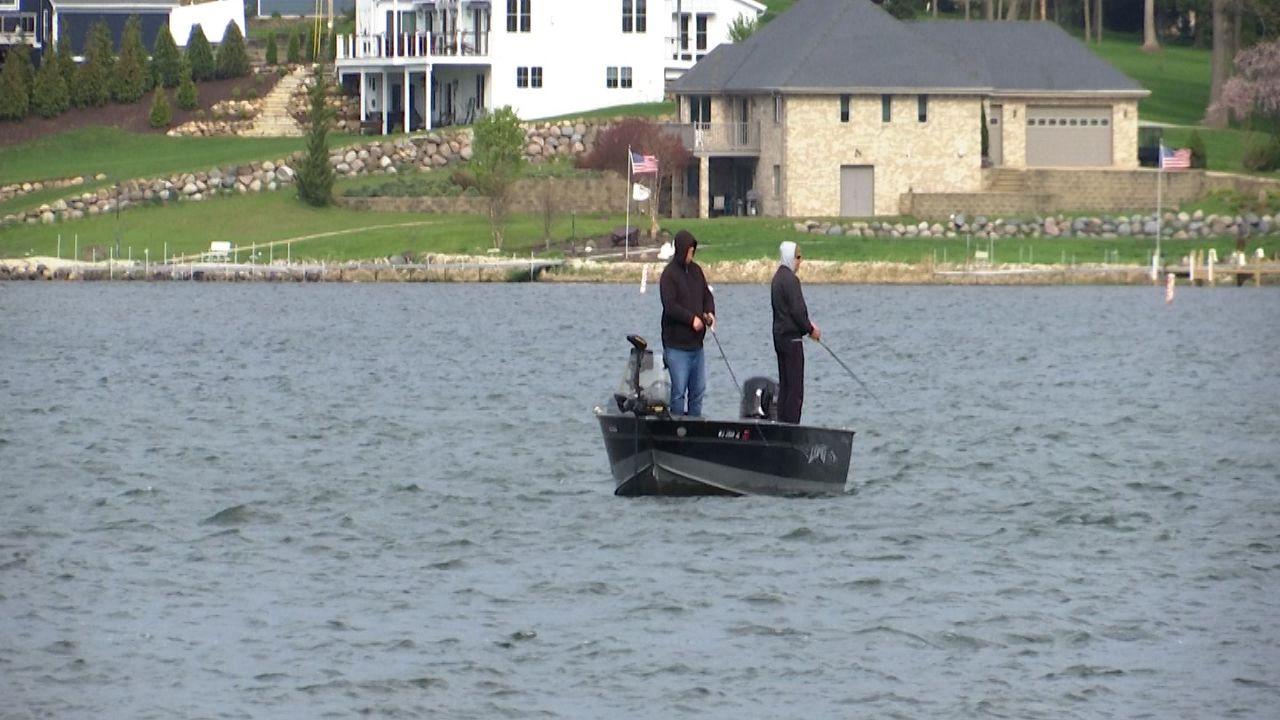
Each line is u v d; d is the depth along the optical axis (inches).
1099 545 4626.0
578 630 3814.0
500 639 3747.5
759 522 4793.3
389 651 3666.3
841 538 4633.4
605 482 5492.1
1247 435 6668.3
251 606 3988.7
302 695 3408.0
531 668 3567.9
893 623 3868.1
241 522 4891.7
